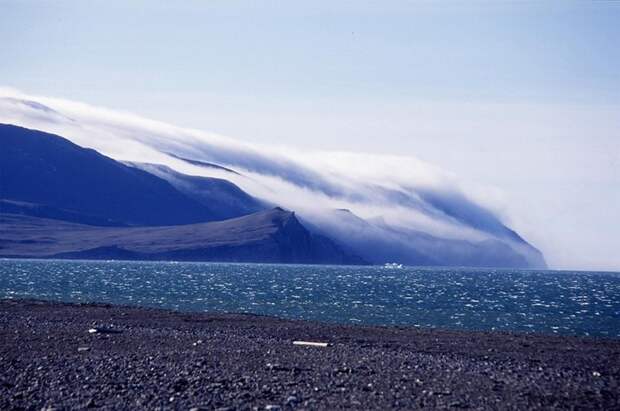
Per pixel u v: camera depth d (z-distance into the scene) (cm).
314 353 5853
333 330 8056
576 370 5519
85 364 4950
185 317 9031
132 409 3734
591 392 4525
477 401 4134
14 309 9450
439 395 4262
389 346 6731
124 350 5722
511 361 5950
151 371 4725
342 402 4000
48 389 4138
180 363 5088
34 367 4806
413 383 4616
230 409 3741
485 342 7338
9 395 3978
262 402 3928
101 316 8806
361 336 7550
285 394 4144
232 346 6162
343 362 5388
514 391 4459
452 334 8069
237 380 4494
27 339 6241
